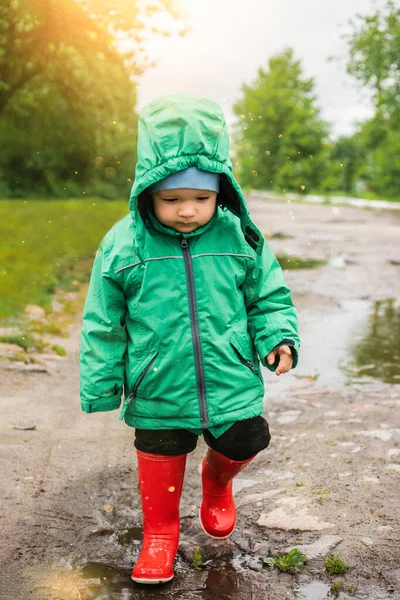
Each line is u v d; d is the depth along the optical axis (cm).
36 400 423
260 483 304
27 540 257
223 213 235
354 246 1348
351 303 768
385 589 222
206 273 224
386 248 1305
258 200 4038
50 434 366
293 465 321
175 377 222
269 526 265
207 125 215
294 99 4878
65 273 928
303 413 402
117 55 1001
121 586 229
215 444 230
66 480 310
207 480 253
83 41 903
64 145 1527
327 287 856
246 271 234
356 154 5566
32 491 297
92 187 2933
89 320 229
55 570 239
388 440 347
